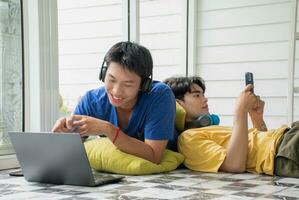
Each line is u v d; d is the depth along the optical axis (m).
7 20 1.72
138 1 2.41
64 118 1.32
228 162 1.43
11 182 1.23
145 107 1.50
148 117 1.49
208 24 2.69
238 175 1.37
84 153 1.08
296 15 2.21
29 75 1.76
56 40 1.81
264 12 2.49
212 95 2.69
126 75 1.34
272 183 1.20
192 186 1.14
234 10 2.59
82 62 3.16
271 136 1.48
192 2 2.70
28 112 1.76
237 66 2.59
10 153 1.62
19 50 1.75
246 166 1.45
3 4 1.71
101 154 1.41
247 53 2.56
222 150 1.46
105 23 2.98
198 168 1.48
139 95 1.50
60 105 1.97
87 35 3.11
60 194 1.03
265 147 1.44
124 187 1.13
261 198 0.97
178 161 1.53
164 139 1.47
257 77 2.53
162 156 1.48
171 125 1.50
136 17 2.40
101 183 1.16
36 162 1.18
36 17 1.74
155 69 2.85
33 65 1.76
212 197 0.98
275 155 1.38
